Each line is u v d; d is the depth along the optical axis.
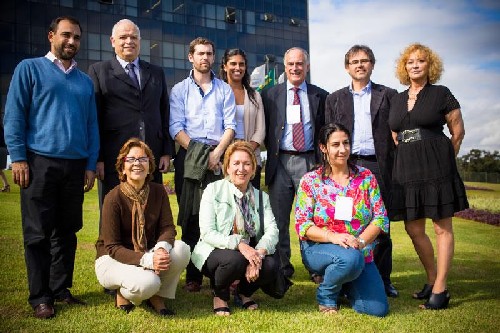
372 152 4.30
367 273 3.50
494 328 3.10
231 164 3.56
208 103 4.24
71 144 3.35
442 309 3.56
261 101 4.71
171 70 27.06
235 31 29.61
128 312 3.28
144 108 3.91
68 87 3.40
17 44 22.03
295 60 4.56
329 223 3.67
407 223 3.96
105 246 3.30
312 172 3.82
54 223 3.38
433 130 3.74
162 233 3.44
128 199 3.41
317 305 3.64
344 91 4.45
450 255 3.66
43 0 22.69
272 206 4.68
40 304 3.20
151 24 26.33
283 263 4.64
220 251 3.33
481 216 10.51
